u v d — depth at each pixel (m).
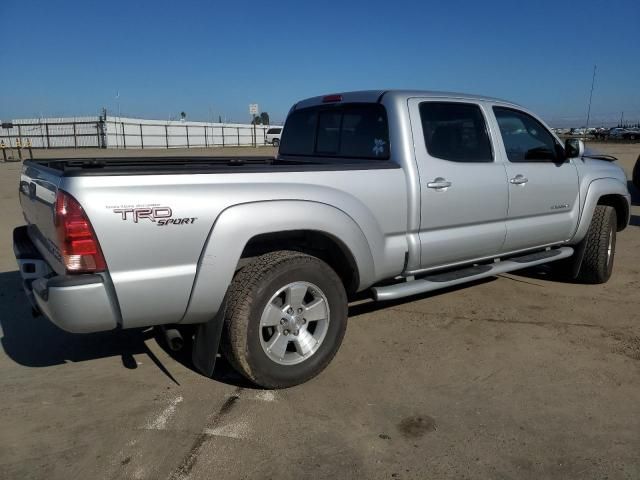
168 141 55.34
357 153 4.51
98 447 2.97
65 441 3.02
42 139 51.19
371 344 4.36
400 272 4.20
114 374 3.85
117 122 50.56
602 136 48.81
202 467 2.80
